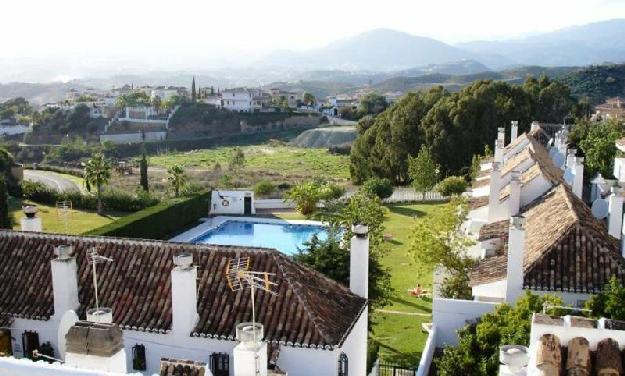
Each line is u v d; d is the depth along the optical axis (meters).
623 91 189.25
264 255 29.22
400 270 55.59
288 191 87.94
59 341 25.67
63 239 31.36
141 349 26.92
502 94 104.75
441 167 101.62
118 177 116.75
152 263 29.45
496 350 24.98
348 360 27.50
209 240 71.31
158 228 67.44
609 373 14.41
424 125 103.38
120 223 60.91
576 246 32.44
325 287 29.52
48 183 101.31
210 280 28.25
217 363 26.28
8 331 27.94
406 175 106.00
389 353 38.34
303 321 26.19
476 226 45.66
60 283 27.47
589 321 15.94
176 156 165.12
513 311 26.19
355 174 113.88
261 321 26.33
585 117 102.69
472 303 31.55
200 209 78.50
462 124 100.50
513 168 53.22
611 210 37.50
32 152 163.25
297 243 70.00
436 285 41.28
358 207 50.66
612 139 68.12
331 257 38.25
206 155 165.62
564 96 118.06
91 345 16.42
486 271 34.28
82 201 81.69
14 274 29.83
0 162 88.06
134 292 28.27
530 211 42.81
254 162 147.62
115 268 29.38
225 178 110.62
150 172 126.88
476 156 86.75
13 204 82.00
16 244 31.28
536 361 14.88
